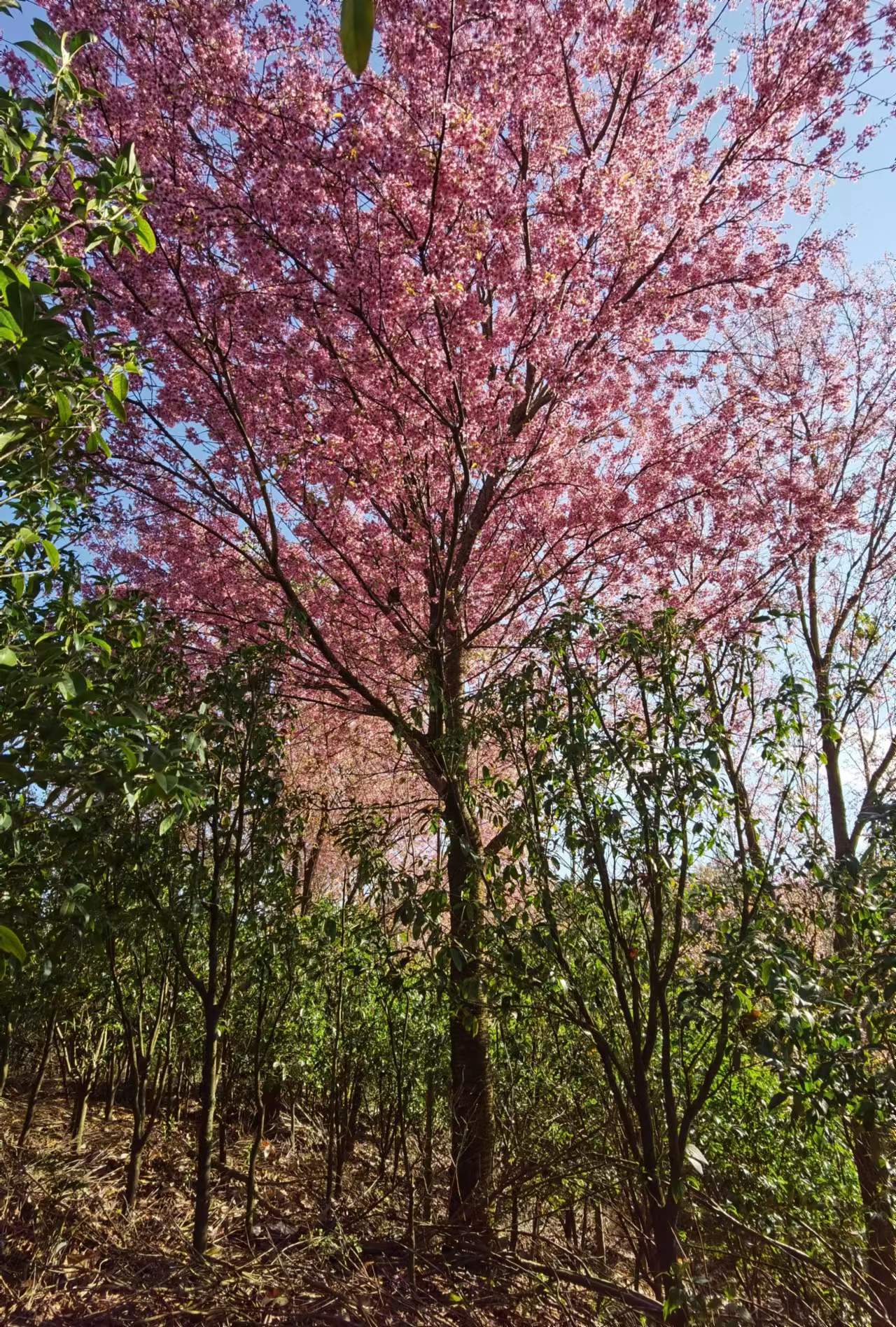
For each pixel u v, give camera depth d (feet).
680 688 11.75
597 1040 11.46
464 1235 14.60
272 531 18.76
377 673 23.98
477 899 13.39
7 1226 14.73
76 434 7.63
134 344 7.74
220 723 13.08
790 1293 11.64
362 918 16.53
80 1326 11.91
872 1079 9.20
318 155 17.93
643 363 24.57
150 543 24.39
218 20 17.61
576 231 20.17
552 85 22.30
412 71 19.43
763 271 22.41
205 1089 14.67
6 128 6.93
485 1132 16.02
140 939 15.30
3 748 8.02
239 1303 12.84
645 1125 10.87
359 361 19.98
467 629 24.35
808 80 20.76
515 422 22.53
